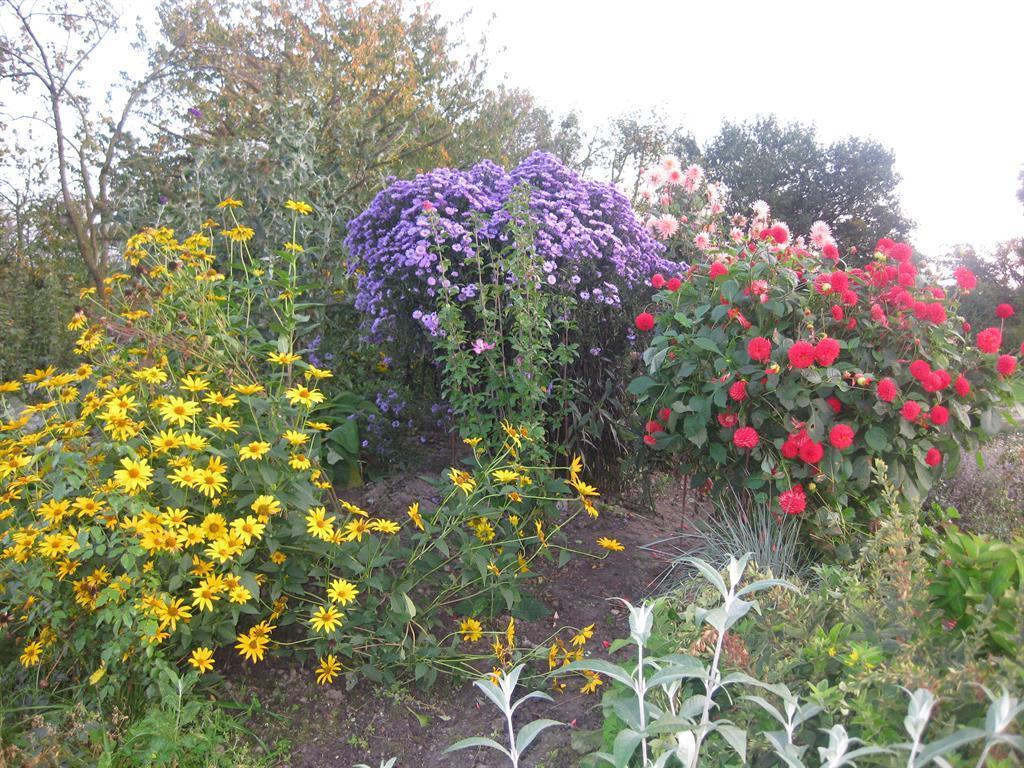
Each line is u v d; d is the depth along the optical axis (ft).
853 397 9.98
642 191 19.39
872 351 10.32
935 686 5.07
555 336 13.83
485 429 12.25
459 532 9.59
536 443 11.50
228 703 8.15
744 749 4.78
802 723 5.90
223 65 36.78
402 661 8.80
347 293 18.40
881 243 11.00
